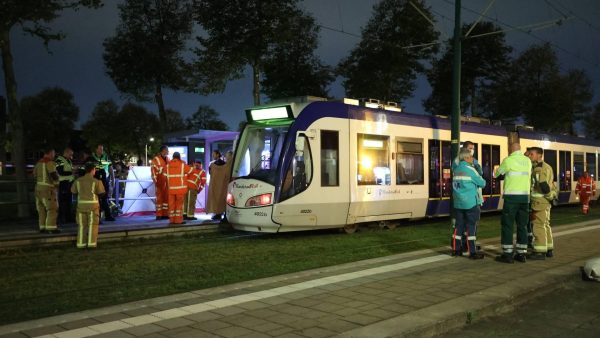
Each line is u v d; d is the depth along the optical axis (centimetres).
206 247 1134
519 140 2077
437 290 710
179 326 543
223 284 782
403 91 3166
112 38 3130
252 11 2069
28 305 657
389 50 2897
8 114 1575
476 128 1841
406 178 1530
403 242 1227
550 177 970
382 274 819
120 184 1694
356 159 1376
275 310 607
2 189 1809
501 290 707
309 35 2542
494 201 1905
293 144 1254
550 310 683
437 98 4106
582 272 854
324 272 837
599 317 653
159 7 3100
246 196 1258
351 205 1353
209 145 1794
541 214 973
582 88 4419
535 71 4038
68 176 1381
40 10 1451
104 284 776
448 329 583
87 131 6412
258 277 834
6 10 1421
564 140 2441
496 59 3772
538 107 3981
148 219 1490
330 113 1326
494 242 1189
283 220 1239
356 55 3036
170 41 3108
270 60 2225
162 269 888
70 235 1145
